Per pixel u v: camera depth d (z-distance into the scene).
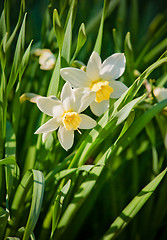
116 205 0.59
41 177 0.49
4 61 0.52
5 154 0.54
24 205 0.55
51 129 0.50
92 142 0.51
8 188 0.53
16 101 0.55
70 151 0.63
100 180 0.58
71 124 0.50
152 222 0.61
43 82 0.61
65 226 0.53
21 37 0.51
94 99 0.51
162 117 0.57
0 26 0.52
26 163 0.58
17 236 0.51
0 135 0.53
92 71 0.51
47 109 0.50
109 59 0.52
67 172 0.51
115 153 0.54
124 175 0.64
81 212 0.57
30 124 0.59
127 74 0.58
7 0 0.52
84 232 0.64
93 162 0.60
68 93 0.50
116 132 0.60
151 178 0.62
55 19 0.50
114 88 0.53
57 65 0.52
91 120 0.51
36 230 0.58
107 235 0.53
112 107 0.51
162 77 0.61
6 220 0.50
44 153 0.55
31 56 0.57
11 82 0.52
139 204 0.52
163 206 0.60
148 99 0.55
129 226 0.61
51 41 0.60
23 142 0.62
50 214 0.54
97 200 0.63
